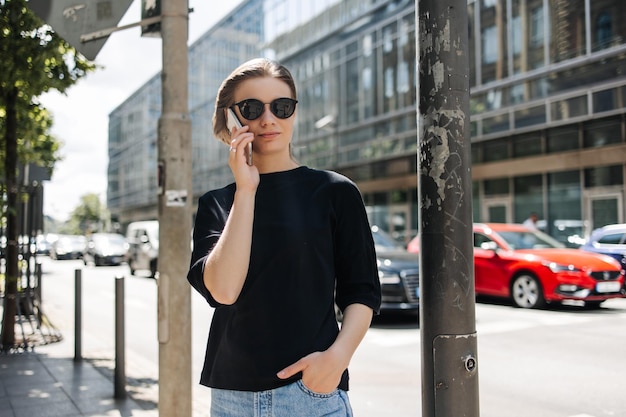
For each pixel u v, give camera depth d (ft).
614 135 54.03
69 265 110.22
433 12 6.81
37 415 15.61
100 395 17.71
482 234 39.11
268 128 5.94
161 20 12.63
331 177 5.97
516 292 35.94
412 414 16.67
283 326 5.45
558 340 25.52
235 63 123.65
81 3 12.37
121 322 17.44
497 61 64.90
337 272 5.84
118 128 221.46
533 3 60.49
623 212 53.42
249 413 5.44
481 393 17.98
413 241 42.91
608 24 52.80
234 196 5.71
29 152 30.68
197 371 22.86
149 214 192.75
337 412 5.58
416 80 7.05
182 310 12.35
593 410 16.16
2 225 26.84
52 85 23.04
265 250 5.54
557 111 58.39
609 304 36.47
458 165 6.68
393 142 81.56
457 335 6.55
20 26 21.20
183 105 12.64
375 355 24.08
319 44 96.99
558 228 60.13
